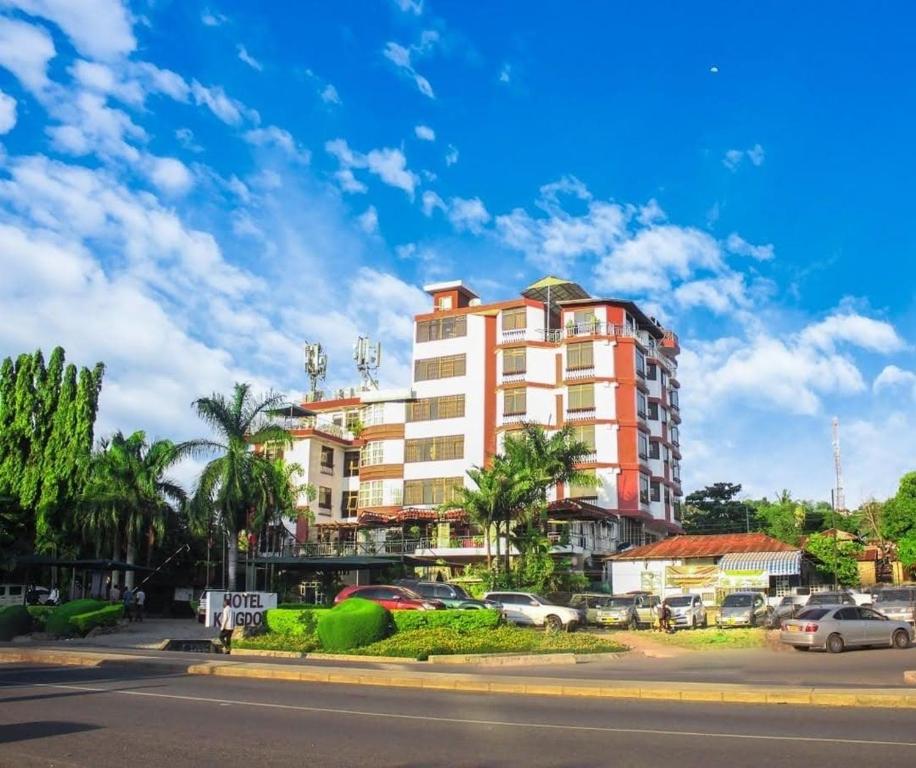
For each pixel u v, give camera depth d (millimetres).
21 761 9586
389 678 19047
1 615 33062
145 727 12156
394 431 62844
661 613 36281
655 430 61812
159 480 50375
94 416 54156
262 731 11906
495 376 61469
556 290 66188
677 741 11055
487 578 45188
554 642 26578
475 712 14094
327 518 65250
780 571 46906
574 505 50688
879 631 27984
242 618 31188
